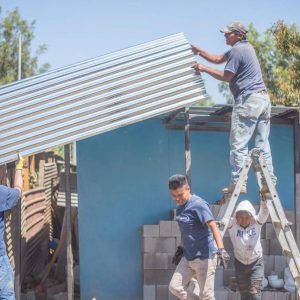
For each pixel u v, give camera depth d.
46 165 13.49
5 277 5.68
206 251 5.76
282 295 7.84
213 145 9.08
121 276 8.83
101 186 8.85
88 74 7.01
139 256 8.84
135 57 7.12
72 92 6.79
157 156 8.94
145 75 6.76
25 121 6.59
